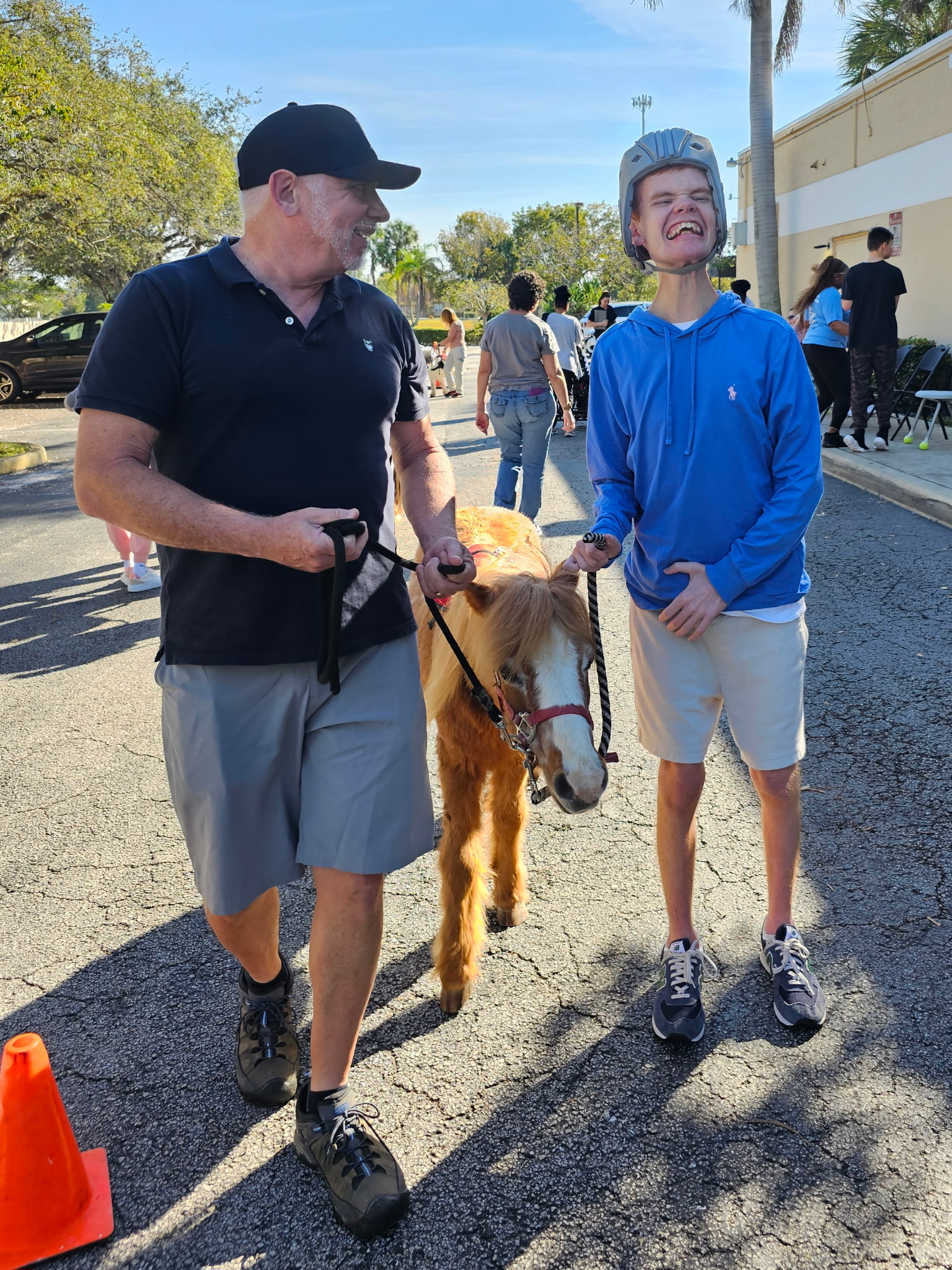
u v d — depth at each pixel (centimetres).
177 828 364
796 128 1586
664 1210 197
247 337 188
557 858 330
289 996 250
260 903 221
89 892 325
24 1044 195
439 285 7550
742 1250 187
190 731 197
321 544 173
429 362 2117
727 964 269
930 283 1234
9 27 1917
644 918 294
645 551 235
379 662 208
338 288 204
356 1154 201
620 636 527
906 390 1023
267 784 202
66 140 1762
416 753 210
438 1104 228
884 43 2103
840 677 450
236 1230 200
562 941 286
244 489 192
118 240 2817
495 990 267
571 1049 243
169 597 199
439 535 225
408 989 271
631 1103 225
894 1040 237
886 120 1306
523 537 321
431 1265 189
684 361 220
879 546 655
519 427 703
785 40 1623
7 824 372
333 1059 207
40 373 2072
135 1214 204
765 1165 205
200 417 188
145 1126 228
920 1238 186
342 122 187
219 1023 261
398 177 190
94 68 2383
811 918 285
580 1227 195
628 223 229
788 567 229
